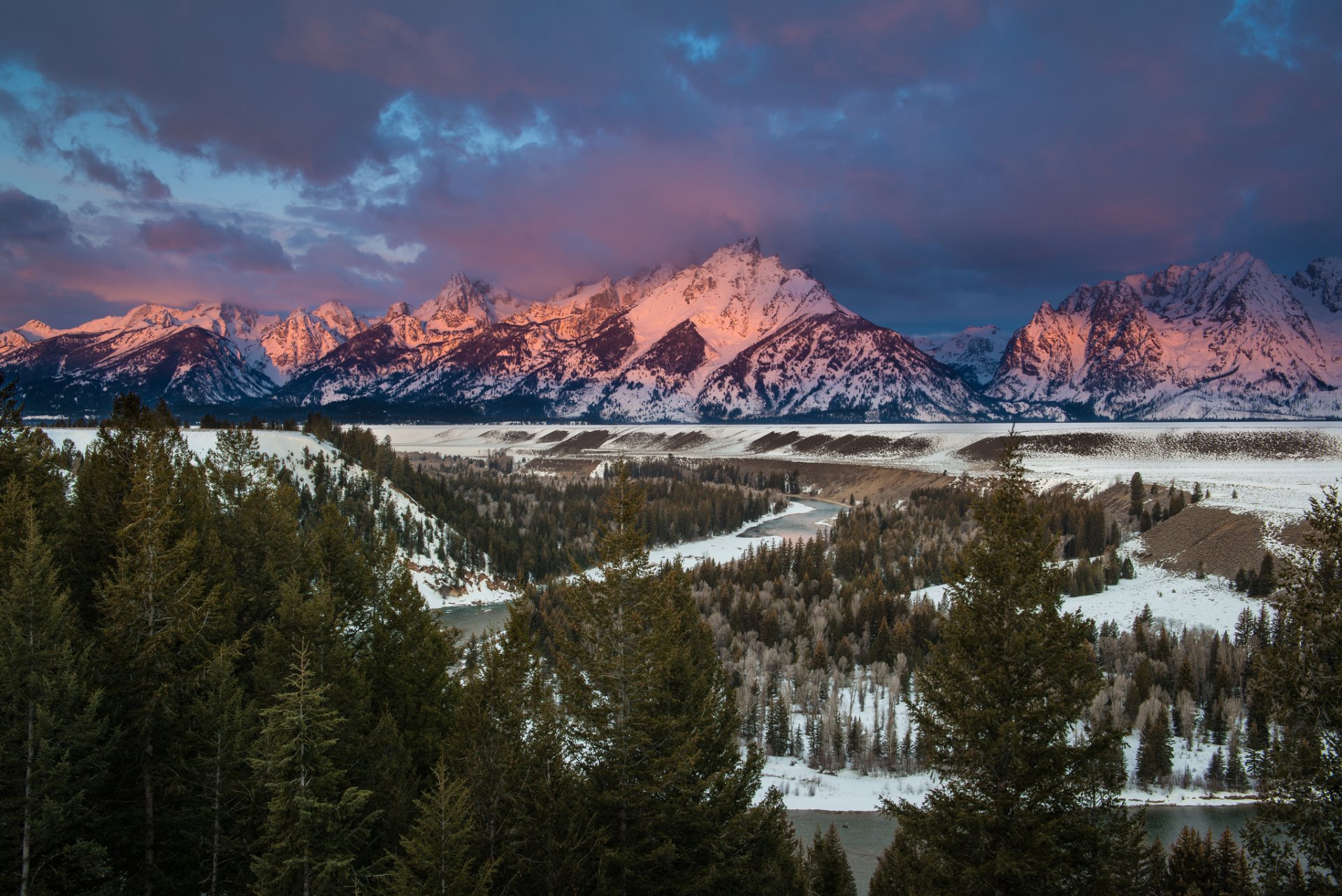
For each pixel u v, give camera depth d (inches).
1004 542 1130.0
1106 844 1050.1
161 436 2309.3
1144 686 3695.9
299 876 1163.3
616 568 1381.6
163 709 1422.2
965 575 1179.9
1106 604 4904.0
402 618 1913.1
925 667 1222.3
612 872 1250.6
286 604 1665.8
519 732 1296.8
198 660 1583.4
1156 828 2938.0
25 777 1210.6
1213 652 3929.6
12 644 1221.1
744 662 4055.1
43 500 1936.5
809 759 3587.6
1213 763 3275.1
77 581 1784.0
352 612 2175.2
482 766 1202.6
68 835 1288.1
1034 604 1099.3
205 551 1996.8
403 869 1023.0
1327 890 999.6
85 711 1285.7
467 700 1326.3
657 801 1295.5
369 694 1689.2
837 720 3587.6
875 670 4163.4
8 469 1975.9
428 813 1039.0
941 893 1085.8
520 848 1173.7
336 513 2331.4
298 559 2269.9
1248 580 4746.6
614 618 1359.5
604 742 1320.1
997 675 1069.8
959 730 1115.3
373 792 1258.0
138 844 1395.2
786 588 5354.3
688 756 1304.1
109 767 1397.6
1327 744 1059.3
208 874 1392.7
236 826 1333.7
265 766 1166.3
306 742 1183.6
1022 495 1152.8
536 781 1216.2
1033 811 1047.6
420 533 6373.0
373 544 2509.8
